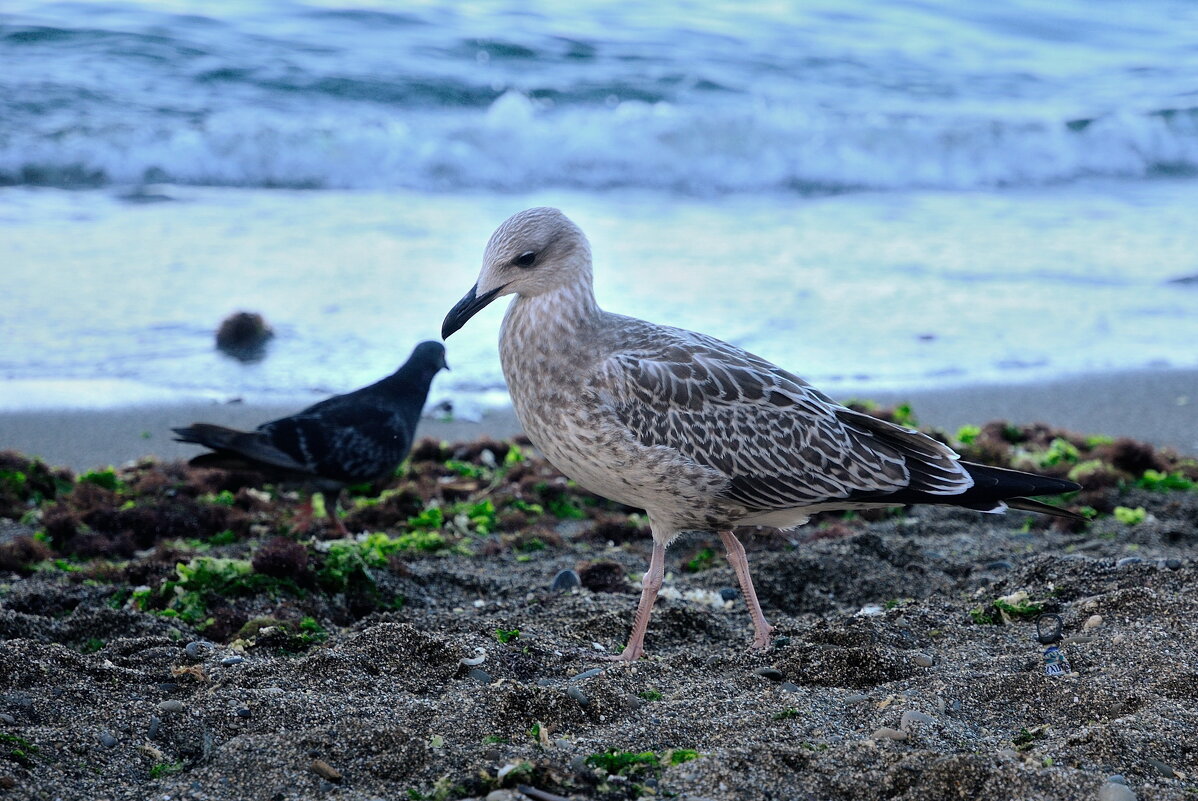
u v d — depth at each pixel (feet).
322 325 54.03
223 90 85.76
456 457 42.65
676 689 22.07
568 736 19.44
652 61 97.66
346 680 22.08
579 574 30.94
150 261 61.26
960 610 26.84
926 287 61.87
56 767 17.69
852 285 61.52
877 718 19.89
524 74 93.15
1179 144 88.28
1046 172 86.33
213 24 94.63
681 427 24.16
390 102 87.10
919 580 30.12
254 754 18.28
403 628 23.84
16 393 46.14
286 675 22.18
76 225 66.74
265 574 28.09
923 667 22.66
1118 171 87.30
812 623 26.55
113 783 17.63
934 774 17.13
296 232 67.41
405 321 54.85
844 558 30.99
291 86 87.10
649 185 82.12
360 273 60.80
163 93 84.07
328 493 35.17
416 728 19.53
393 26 98.78
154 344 51.39
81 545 32.73
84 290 56.90
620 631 26.32
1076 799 16.46
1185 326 57.88
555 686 20.92
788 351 52.24
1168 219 75.72
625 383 24.07
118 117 78.48
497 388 49.98
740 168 82.74
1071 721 20.06
